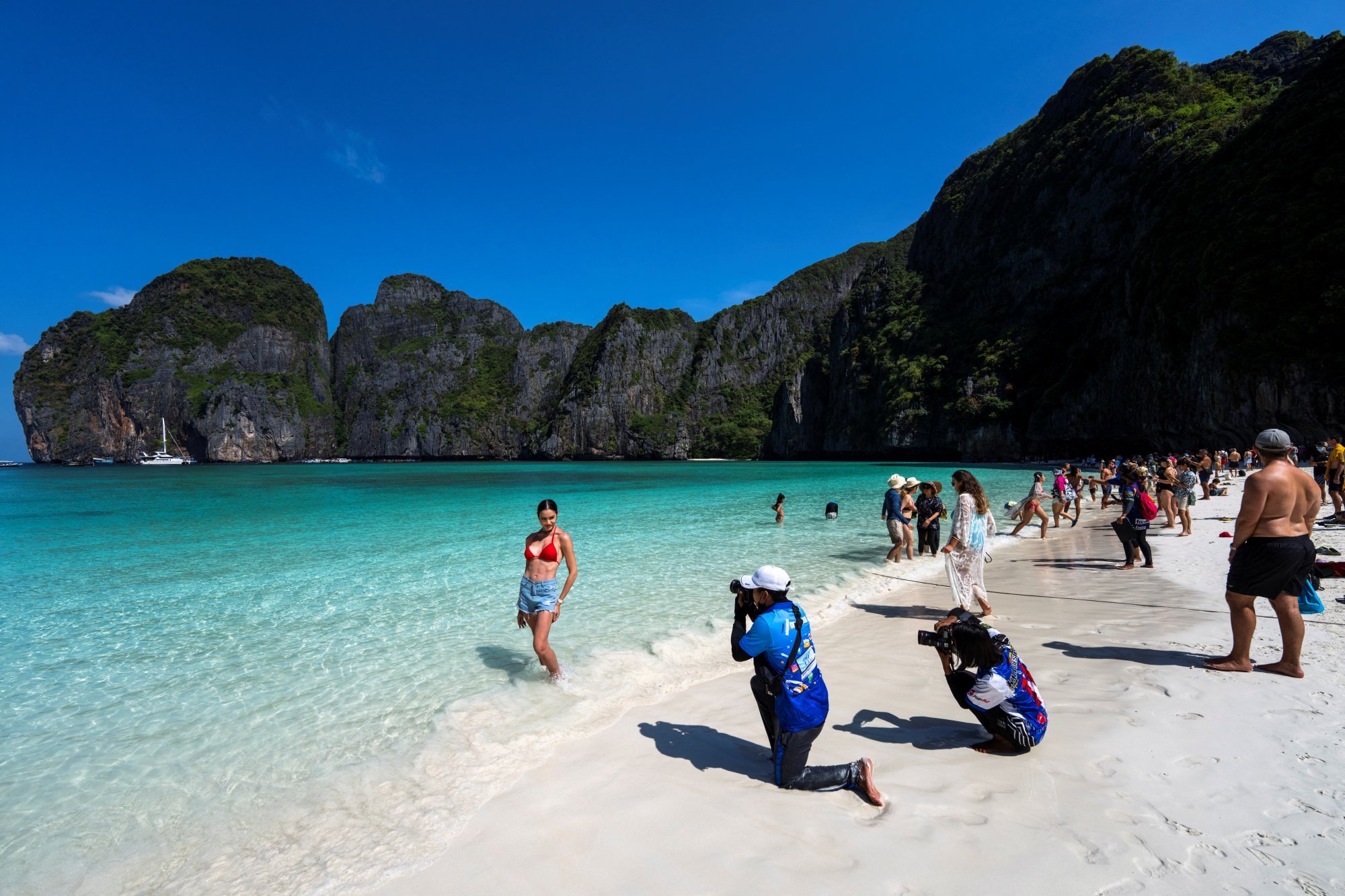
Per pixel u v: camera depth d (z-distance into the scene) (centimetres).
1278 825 283
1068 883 252
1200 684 464
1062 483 1653
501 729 474
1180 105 7450
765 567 374
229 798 394
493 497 3344
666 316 19838
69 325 18262
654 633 747
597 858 297
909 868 270
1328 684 446
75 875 321
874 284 12456
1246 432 4484
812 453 13062
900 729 428
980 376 8312
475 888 282
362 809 369
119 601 955
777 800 338
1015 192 10181
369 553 1408
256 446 17550
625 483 4694
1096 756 362
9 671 648
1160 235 5625
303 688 588
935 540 1228
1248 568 466
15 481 6078
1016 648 593
